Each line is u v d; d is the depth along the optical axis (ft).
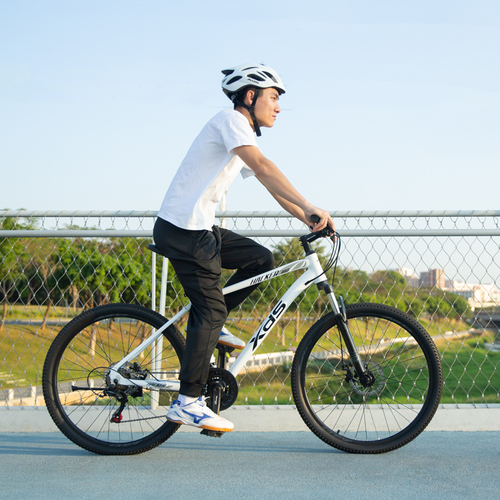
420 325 7.22
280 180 6.34
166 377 7.28
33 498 5.36
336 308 7.22
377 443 7.07
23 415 8.58
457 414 8.47
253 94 6.95
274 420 8.45
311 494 5.46
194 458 6.91
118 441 7.28
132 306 7.46
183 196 6.59
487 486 5.69
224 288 7.09
